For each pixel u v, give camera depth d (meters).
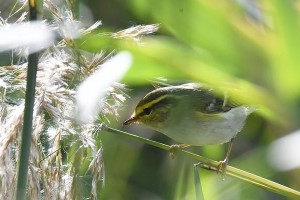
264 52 1.81
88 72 2.85
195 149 3.04
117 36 2.81
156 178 3.07
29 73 2.80
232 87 1.94
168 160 3.06
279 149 1.78
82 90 2.01
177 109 2.97
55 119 2.84
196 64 1.94
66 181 2.85
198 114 2.97
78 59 2.85
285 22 1.72
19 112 2.83
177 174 3.05
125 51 2.05
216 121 2.97
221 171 2.92
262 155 2.43
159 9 1.87
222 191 2.93
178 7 1.84
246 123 2.99
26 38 2.00
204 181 2.94
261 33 1.79
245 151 3.02
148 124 2.98
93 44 2.38
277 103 1.90
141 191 3.07
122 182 3.07
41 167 2.84
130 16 2.84
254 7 1.78
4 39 1.98
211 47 1.87
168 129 2.98
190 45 1.90
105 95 2.86
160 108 2.98
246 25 1.79
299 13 1.70
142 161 3.08
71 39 2.82
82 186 2.85
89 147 2.85
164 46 2.00
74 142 2.85
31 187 2.84
